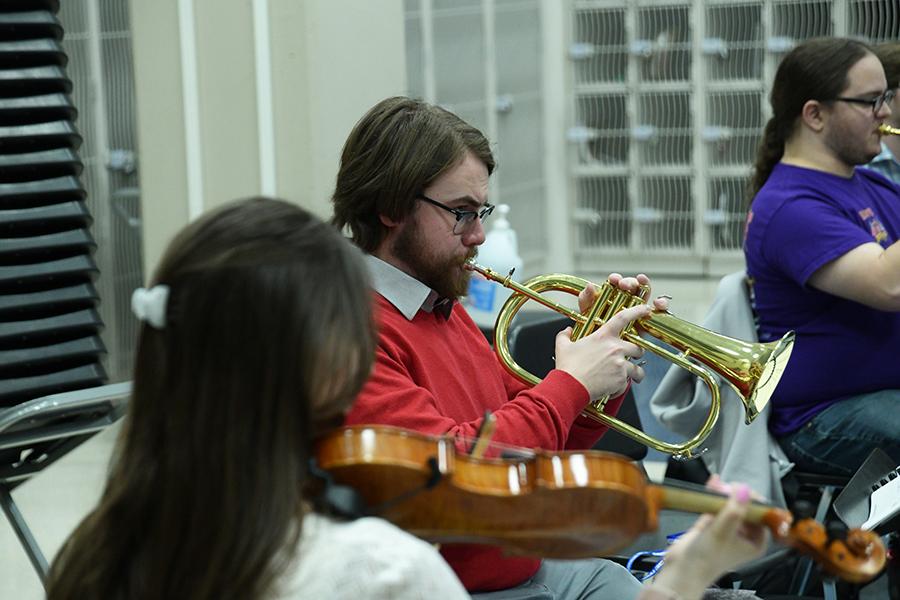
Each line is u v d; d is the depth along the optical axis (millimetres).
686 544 1325
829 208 3266
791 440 3309
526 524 1382
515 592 2127
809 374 3285
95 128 5141
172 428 1234
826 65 3289
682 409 3256
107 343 5105
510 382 2475
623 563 2680
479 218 2252
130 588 1255
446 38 6918
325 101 4199
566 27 7816
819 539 1341
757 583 3055
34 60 2871
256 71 4125
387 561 1195
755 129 7531
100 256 5133
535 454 1396
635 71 7727
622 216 7973
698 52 7551
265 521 1199
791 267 3248
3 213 2811
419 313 2232
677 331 2352
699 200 7773
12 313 2816
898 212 3504
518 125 7633
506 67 7461
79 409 2209
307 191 4188
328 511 1262
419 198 2184
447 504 1361
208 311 1221
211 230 1253
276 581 1192
